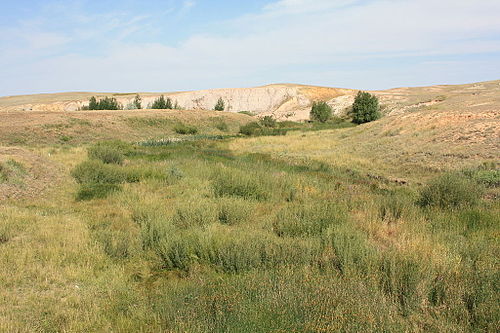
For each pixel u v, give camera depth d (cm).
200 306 467
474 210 898
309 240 709
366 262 580
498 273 521
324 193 1231
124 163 1897
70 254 662
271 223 866
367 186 1404
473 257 620
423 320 448
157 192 1251
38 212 957
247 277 559
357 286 502
